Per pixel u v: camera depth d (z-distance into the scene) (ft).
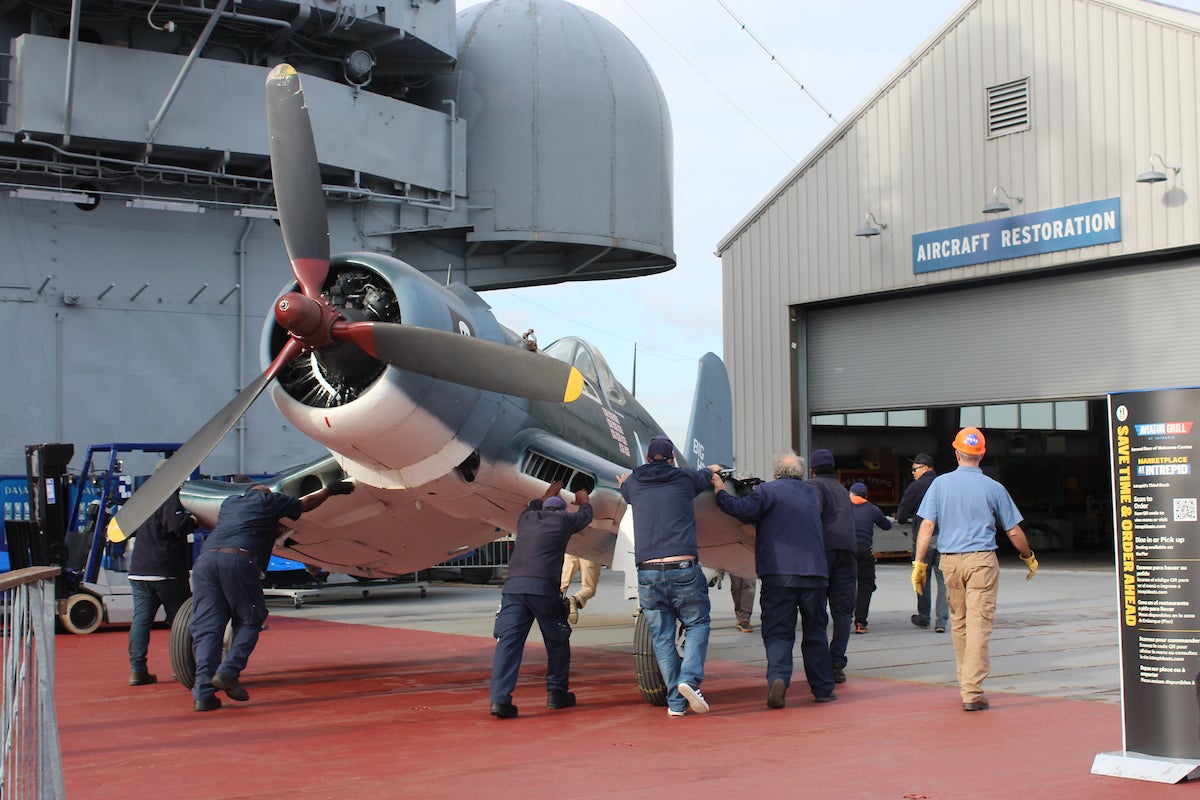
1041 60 65.67
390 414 22.52
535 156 70.64
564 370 22.54
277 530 25.57
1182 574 16.49
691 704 21.67
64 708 23.82
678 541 22.00
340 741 19.66
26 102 52.34
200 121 56.39
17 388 54.95
